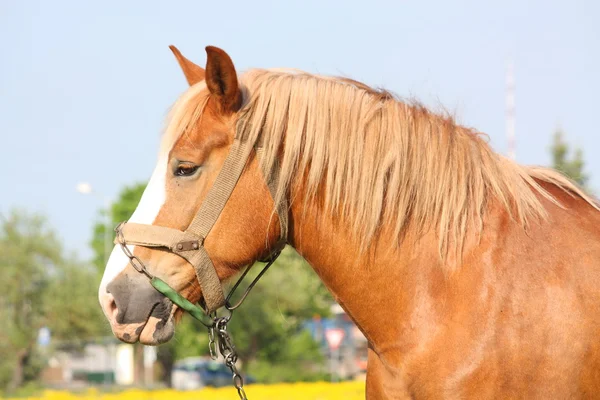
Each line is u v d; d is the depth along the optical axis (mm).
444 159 4422
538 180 4629
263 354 44875
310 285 41188
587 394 4031
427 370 4184
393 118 4492
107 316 4398
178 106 4551
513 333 4031
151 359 52656
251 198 4449
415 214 4387
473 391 4031
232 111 4480
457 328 4133
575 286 4105
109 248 65375
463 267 4234
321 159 4438
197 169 4426
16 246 43531
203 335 44469
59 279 44562
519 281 4121
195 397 27953
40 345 43906
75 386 44844
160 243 4371
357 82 4719
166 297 4402
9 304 43438
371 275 4410
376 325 4422
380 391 4496
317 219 4508
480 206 4344
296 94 4523
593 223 4367
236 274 4543
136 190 75688
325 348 49562
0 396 37625
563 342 4012
